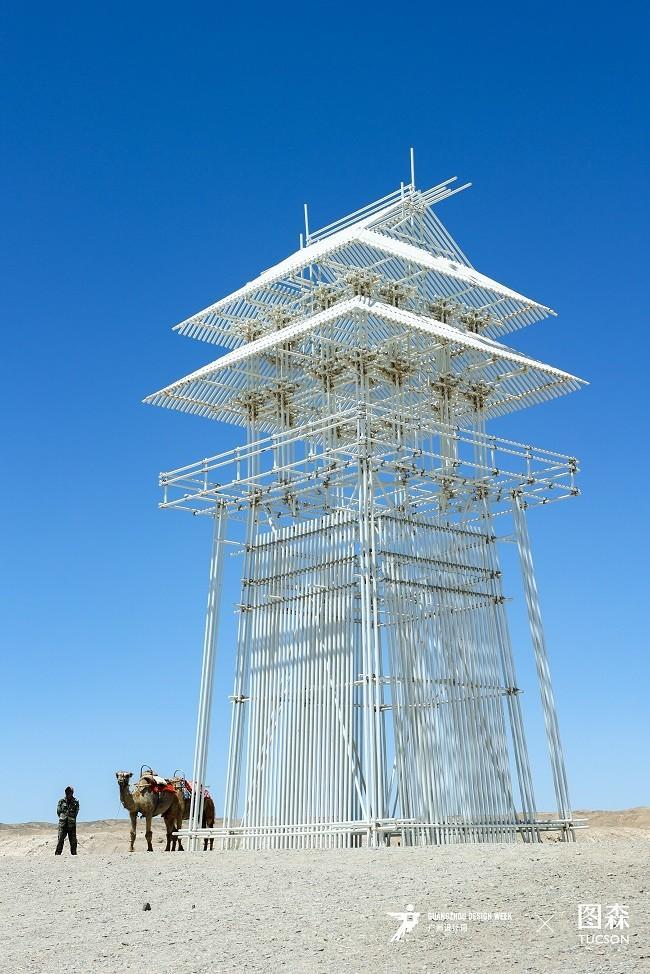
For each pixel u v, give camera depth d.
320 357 26.27
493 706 23.84
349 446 23.25
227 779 24.22
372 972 10.27
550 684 24.91
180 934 12.30
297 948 11.27
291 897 13.93
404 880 14.34
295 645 23.78
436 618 23.42
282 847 22.64
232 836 23.55
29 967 11.20
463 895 13.00
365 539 22.36
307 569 23.94
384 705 21.83
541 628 25.08
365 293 26.06
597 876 13.48
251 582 25.14
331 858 17.64
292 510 25.41
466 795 22.66
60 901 15.02
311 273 26.75
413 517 24.11
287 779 23.08
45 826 49.47
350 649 22.58
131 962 11.16
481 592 24.53
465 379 27.44
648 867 13.91
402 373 25.89
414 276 26.50
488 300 28.30
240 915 13.05
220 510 26.14
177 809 24.47
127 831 41.09
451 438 26.17
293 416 27.69
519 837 23.27
